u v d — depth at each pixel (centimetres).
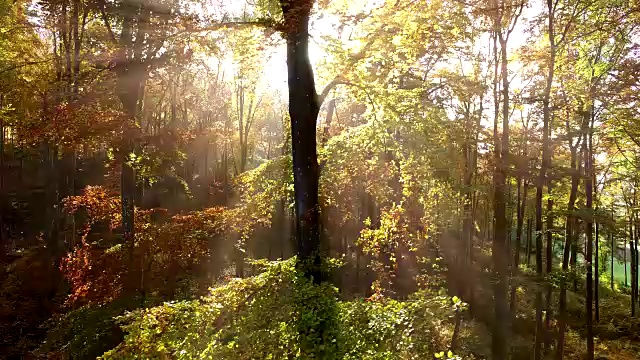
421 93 1034
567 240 1714
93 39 1739
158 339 634
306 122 886
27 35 1683
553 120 1783
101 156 2864
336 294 808
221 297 739
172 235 1223
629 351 1947
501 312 1570
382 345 575
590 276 1808
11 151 3275
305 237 872
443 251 2147
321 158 1148
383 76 931
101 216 1295
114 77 1298
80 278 1142
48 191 1867
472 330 1773
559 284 1427
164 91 2720
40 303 1524
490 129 1931
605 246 3056
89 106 1184
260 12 964
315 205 887
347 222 2061
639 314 2595
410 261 1783
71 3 1314
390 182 1319
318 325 647
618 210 2305
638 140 1600
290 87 893
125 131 1178
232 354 612
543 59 1555
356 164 1175
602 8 1472
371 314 647
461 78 1590
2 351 1223
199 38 1016
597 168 2005
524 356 1738
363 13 848
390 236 1178
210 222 1295
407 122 934
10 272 1750
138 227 1265
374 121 1059
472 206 1934
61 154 1717
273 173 1322
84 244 1245
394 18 868
